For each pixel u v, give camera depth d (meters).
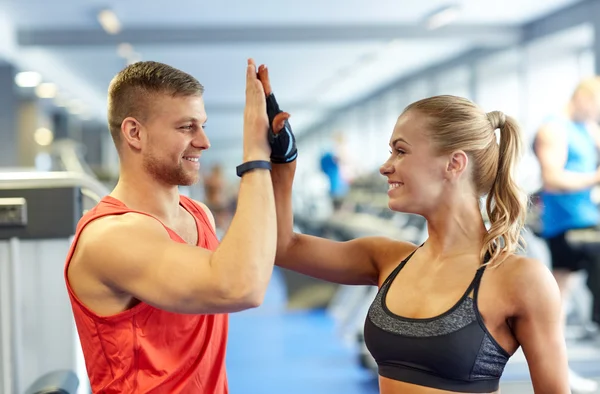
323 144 24.59
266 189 1.43
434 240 1.51
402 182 1.48
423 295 1.44
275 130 1.50
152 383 1.44
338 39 9.61
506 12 8.94
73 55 12.27
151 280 1.37
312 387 4.39
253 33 9.58
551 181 3.92
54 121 19.03
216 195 13.51
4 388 2.19
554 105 9.02
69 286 1.48
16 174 2.29
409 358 1.40
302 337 5.84
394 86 15.37
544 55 9.21
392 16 9.23
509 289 1.37
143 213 1.48
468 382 1.37
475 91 11.03
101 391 1.49
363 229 6.66
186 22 9.45
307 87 17.52
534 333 1.37
